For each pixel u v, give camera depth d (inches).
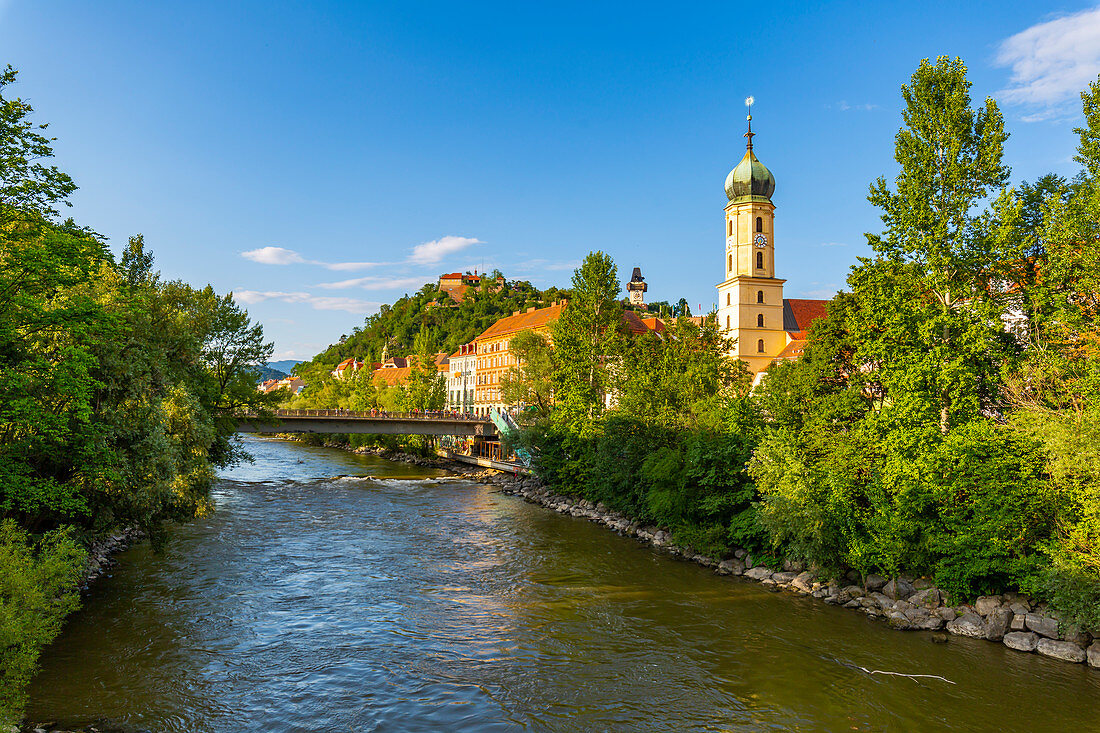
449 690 877.2
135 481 1142.3
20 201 898.1
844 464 1386.6
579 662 973.2
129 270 1883.6
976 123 1390.3
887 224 1423.5
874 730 783.7
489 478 3120.1
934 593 1189.1
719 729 784.9
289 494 2591.0
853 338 1550.2
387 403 5098.4
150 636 1035.3
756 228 3998.5
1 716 604.4
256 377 2217.0
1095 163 1188.5
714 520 1619.1
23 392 915.4
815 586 1321.4
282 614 1160.2
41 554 792.3
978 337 1290.6
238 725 775.7
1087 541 998.4
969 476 1192.2
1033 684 901.2
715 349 2561.5
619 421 2121.1
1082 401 1133.1
